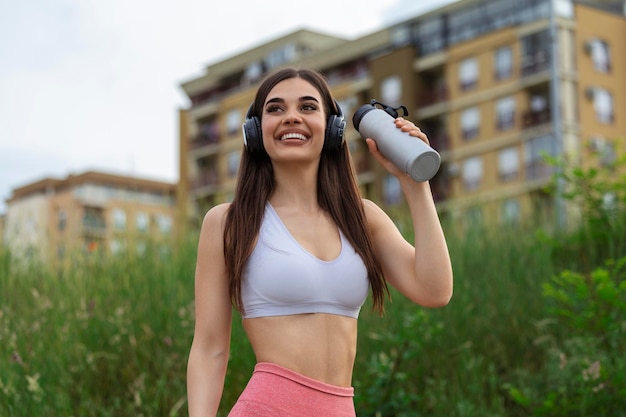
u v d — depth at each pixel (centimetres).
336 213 306
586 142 853
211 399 301
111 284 709
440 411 603
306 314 292
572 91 4266
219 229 307
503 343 691
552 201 886
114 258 762
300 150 302
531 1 4328
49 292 725
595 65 4366
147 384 614
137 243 796
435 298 304
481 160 4425
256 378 291
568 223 846
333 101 314
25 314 680
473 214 897
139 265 746
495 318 711
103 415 582
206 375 302
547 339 658
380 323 684
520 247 806
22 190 6456
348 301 297
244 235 298
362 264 301
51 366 602
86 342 638
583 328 614
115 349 634
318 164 313
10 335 629
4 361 598
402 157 296
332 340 293
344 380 296
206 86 5903
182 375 623
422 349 636
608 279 605
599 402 556
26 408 557
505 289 733
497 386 641
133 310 675
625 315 631
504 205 926
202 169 5812
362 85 4850
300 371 289
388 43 4809
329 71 5103
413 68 4644
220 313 305
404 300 710
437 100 4588
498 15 4425
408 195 306
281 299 291
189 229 879
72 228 812
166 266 743
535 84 4272
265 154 311
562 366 583
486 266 772
